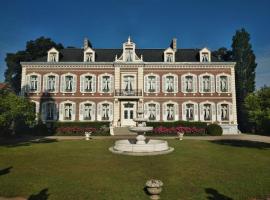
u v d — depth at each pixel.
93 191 7.69
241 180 8.84
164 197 7.25
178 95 30.53
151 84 30.72
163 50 33.56
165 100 30.44
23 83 30.33
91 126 28.48
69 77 30.84
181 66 30.72
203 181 8.72
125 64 30.50
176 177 9.17
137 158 12.27
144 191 7.71
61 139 21.91
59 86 30.48
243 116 35.19
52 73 30.58
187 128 26.86
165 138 22.50
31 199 7.17
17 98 17.00
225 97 30.47
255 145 17.86
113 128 27.34
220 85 30.70
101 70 30.73
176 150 14.63
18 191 7.79
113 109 30.23
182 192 7.65
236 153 14.10
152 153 13.18
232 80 30.59
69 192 7.62
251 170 10.25
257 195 7.54
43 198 7.22
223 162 11.68
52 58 30.91
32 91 30.36
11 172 9.91
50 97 30.31
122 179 8.91
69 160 11.94
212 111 30.33
